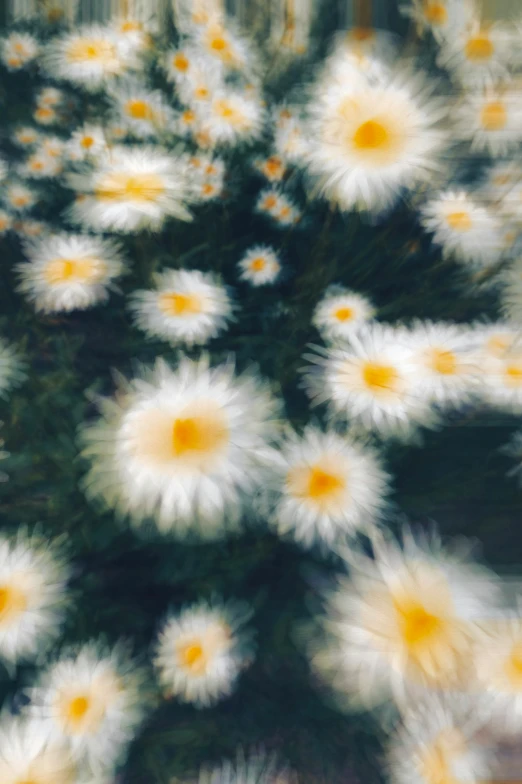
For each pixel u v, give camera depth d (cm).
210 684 17
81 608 18
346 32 33
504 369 17
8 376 20
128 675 16
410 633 11
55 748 13
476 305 23
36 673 15
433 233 25
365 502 15
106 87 31
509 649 12
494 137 23
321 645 13
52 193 31
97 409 22
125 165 20
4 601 14
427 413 16
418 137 16
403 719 13
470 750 14
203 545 18
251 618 18
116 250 21
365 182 16
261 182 31
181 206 19
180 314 19
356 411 15
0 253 27
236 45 33
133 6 36
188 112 31
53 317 25
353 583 12
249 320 27
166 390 13
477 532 21
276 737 18
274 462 13
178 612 18
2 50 37
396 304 25
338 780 18
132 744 17
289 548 19
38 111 36
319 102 17
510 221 23
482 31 26
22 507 19
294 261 30
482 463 22
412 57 24
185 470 12
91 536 18
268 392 14
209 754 17
